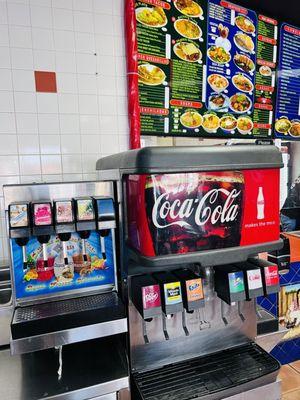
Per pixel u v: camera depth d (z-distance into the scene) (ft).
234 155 3.09
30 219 3.27
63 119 5.33
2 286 4.42
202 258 3.02
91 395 3.20
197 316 3.84
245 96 6.88
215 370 3.63
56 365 3.59
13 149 5.07
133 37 5.46
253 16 6.77
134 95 5.56
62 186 3.57
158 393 3.26
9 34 4.91
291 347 6.88
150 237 2.90
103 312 3.28
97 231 3.67
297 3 6.60
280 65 7.25
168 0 5.81
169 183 2.90
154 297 3.18
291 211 7.89
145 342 3.52
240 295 3.46
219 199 3.07
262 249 3.27
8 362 3.67
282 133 7.50
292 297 6.65
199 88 6.28
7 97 4.97
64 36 5.24
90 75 5.45
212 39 6.32
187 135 6.26
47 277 3.47
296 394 5.71
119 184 3.52
